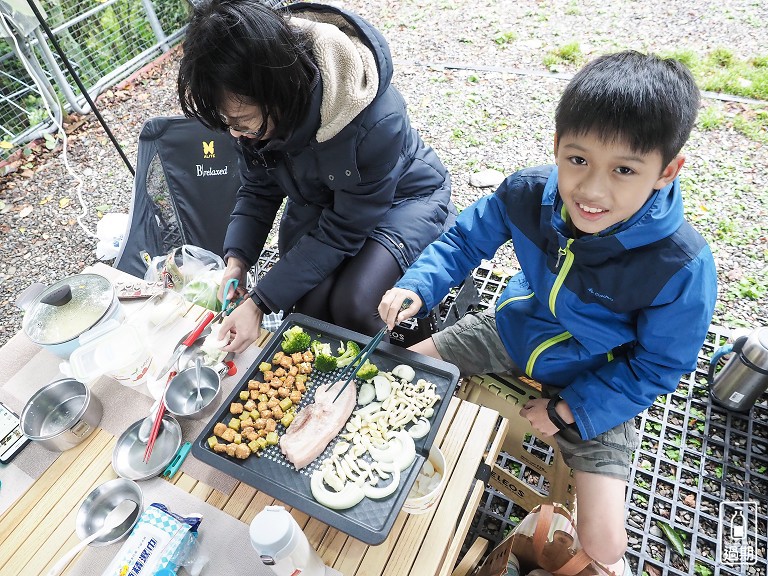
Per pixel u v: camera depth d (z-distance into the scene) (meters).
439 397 1.12
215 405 1.21
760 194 2.41
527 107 3.02
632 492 1.67
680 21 3.36
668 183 1.03
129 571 0.93
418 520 1.03
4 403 1.30
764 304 2.05
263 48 1.08
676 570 1.52
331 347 1.25
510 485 1.55
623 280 1.17
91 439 1.22
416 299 1.41
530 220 1.32
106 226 2.55
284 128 1.26
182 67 1.11
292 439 1.07
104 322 1.31
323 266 1.58
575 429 1.30
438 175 1.84
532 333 1.46
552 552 1.21
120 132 3.37
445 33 3.64
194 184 2.12
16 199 3.03
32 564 1.04
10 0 1.91
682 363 1.20
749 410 1.79
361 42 1.40
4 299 2.56
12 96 3.12
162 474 1.13
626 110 0.89
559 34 3.46
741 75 2.89
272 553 0.78
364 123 1.43
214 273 1.75
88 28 3.51
